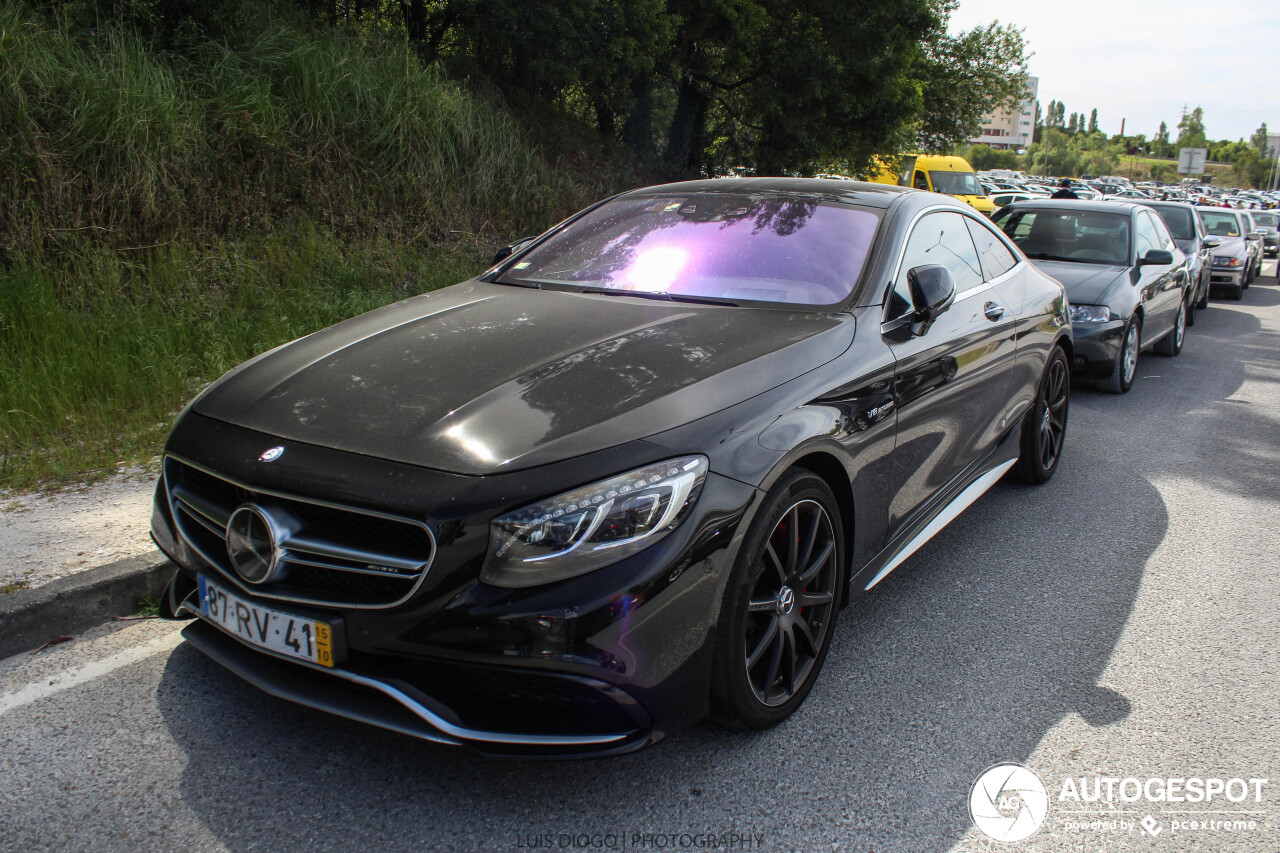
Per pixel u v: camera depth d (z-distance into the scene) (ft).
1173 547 12.98
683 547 6.59
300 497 6.66
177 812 6.72
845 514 8.84
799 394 7.95
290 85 26.94
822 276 9.92
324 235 25.04
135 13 25.13
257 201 24.44
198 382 17.10
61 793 6.88
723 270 10.21
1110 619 10.61
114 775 7.11
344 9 35.70
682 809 6.98
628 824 6.79
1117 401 22.95
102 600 9.48
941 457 10.95
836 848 6.61
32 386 14.97
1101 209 26.63
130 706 8.05
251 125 24.64
